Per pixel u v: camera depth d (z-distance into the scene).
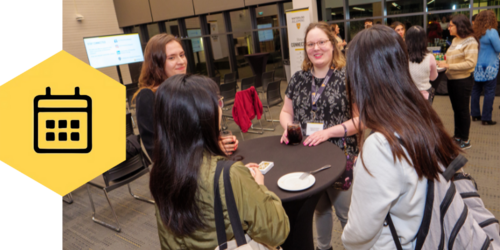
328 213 1.69
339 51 1.61
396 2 6.05
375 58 0.74
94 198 3.13
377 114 0.73
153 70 1.56
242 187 0.77
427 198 0.74
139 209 2.81
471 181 0.86
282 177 1.29
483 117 3.64
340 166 1.34
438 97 5.15
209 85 0.80
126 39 8.27
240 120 3.80
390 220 0.79
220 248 0.78
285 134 1.68
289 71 7.19
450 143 0.77
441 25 5.56
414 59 2.43
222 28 8.83
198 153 0.77
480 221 0.83
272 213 0.80
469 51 2.81
